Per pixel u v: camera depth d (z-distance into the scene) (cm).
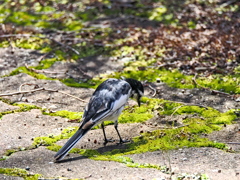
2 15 1984
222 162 927
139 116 1175
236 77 1385
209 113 1173
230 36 1653
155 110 1209
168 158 930
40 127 1112
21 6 2080
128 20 1878
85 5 2064
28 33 1780
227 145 1006
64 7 2052
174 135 1059
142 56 1564
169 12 1933
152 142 1032
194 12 1917
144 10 1977
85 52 1614
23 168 909
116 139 1066
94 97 1024
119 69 1480
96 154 982
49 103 1258
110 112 1008
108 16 1934
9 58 1569
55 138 1052
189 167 907
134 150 997
